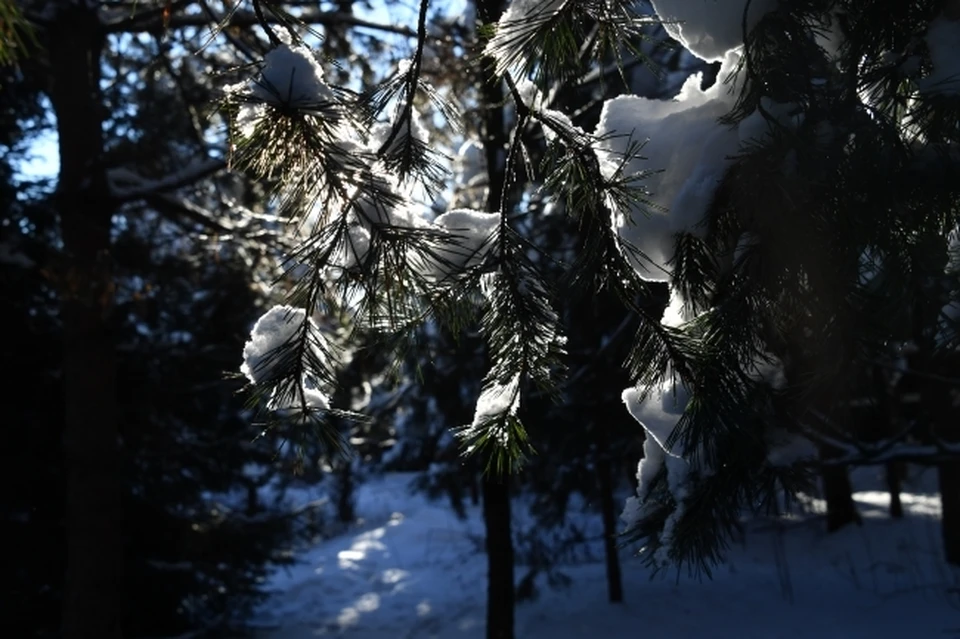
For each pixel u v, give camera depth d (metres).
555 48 1.78
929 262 1.54
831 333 1.56
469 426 1.90
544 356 1.76
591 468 10.17
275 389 1.66
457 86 6.43
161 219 9.41
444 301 1.73
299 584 13.88
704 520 1.79
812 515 14.07
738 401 1.63
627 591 10.85
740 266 1.61
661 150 1.79
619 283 1.72
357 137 1.69
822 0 1.65
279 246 7.29
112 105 8.66
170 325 10.54
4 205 9.05
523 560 11.49
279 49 1.56
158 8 6.27
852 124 1.57
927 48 1.58
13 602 9.69
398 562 15.60
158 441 10.27
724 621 9.51
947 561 11.30
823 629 8.81
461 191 6.54
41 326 9.57
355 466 21.92
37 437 9.62
